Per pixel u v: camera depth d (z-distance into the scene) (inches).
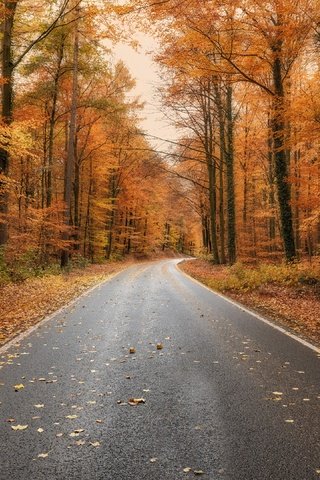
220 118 964.6
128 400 183.6
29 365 236.8
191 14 363.9
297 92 517.3
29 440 145.8
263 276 610.9
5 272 619.2
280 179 604.1
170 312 420.5
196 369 229.6
